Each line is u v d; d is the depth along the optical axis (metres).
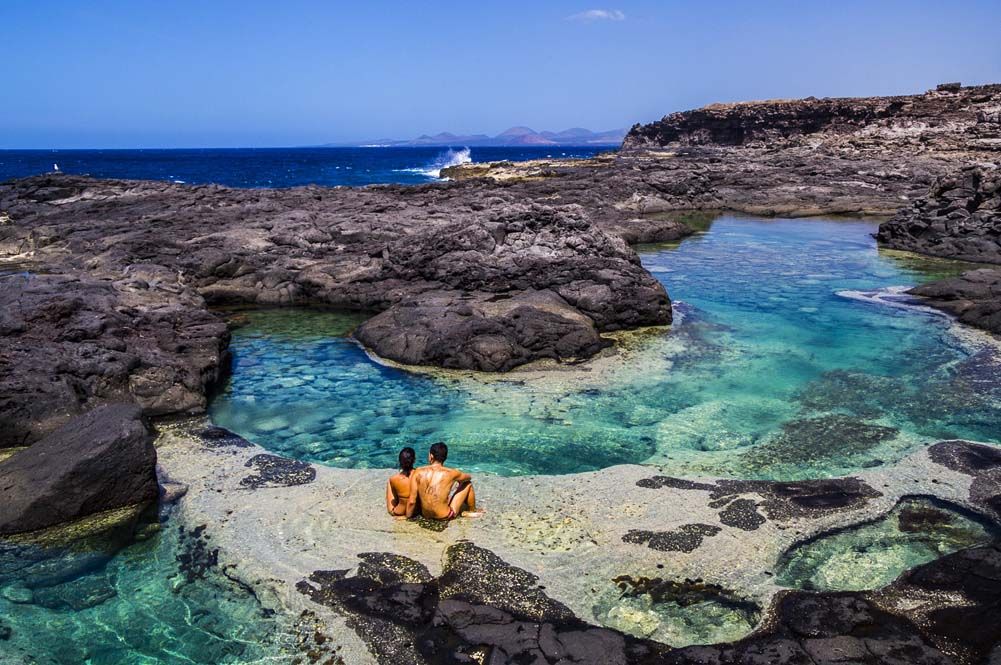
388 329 14.38
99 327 11.86
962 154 51.69
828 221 35.09
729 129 95.12
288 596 6.12
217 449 9.29
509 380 12.34
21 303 12.24
